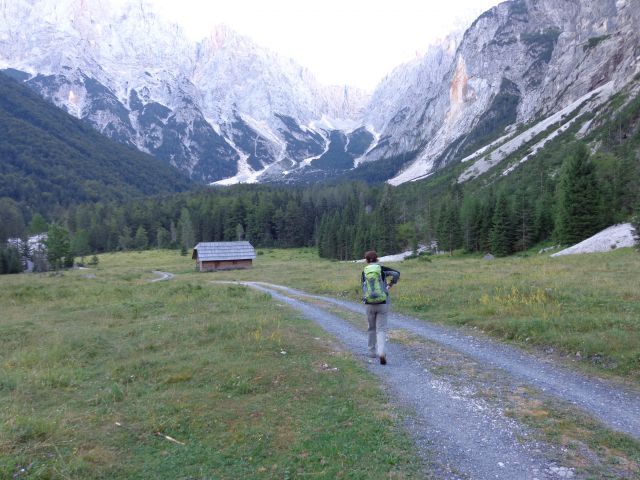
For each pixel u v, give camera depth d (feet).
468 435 20.53
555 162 465.47
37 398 29.45
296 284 109.91
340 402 24.99
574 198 213.46
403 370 31.14
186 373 32.04
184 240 474.49
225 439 21.13
